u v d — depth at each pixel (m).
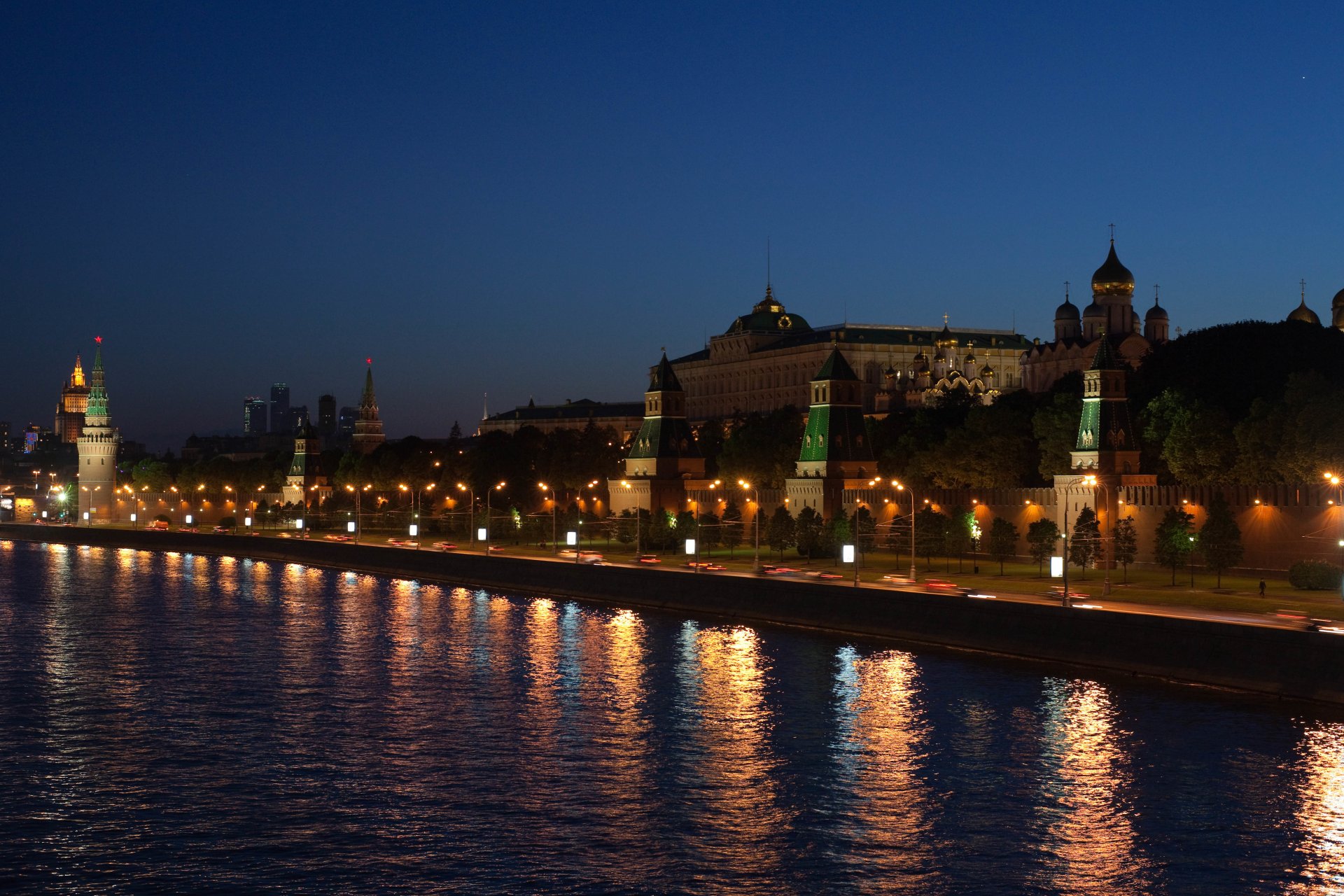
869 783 76.69
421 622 144.00
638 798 74.69
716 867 64.44
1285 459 142.62
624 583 158.75
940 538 167.62
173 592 180.50
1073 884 62.16
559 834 69.00
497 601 166.12
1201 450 154.62
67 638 134.00
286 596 173.75
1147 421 175.12
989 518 173.75
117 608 161.62
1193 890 61.44
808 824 70.19
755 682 104.00
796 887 62.09
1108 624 104.12
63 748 86.12
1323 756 78.94
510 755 83.69
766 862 65.06
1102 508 156.12
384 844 67.69
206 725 92.56
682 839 68.12
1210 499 144.38
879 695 97.81
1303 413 140.50
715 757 82.69
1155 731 84.88
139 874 64.00
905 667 108.38
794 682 103.44
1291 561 135.75
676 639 127.19
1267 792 73.31
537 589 173.62
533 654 120.38
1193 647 98.38
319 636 133.88
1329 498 131.88
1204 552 136.75
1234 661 95.38
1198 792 73.62
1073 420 174.12
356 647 126.44
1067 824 69.50
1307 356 183.12
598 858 65.75
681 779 78.06
